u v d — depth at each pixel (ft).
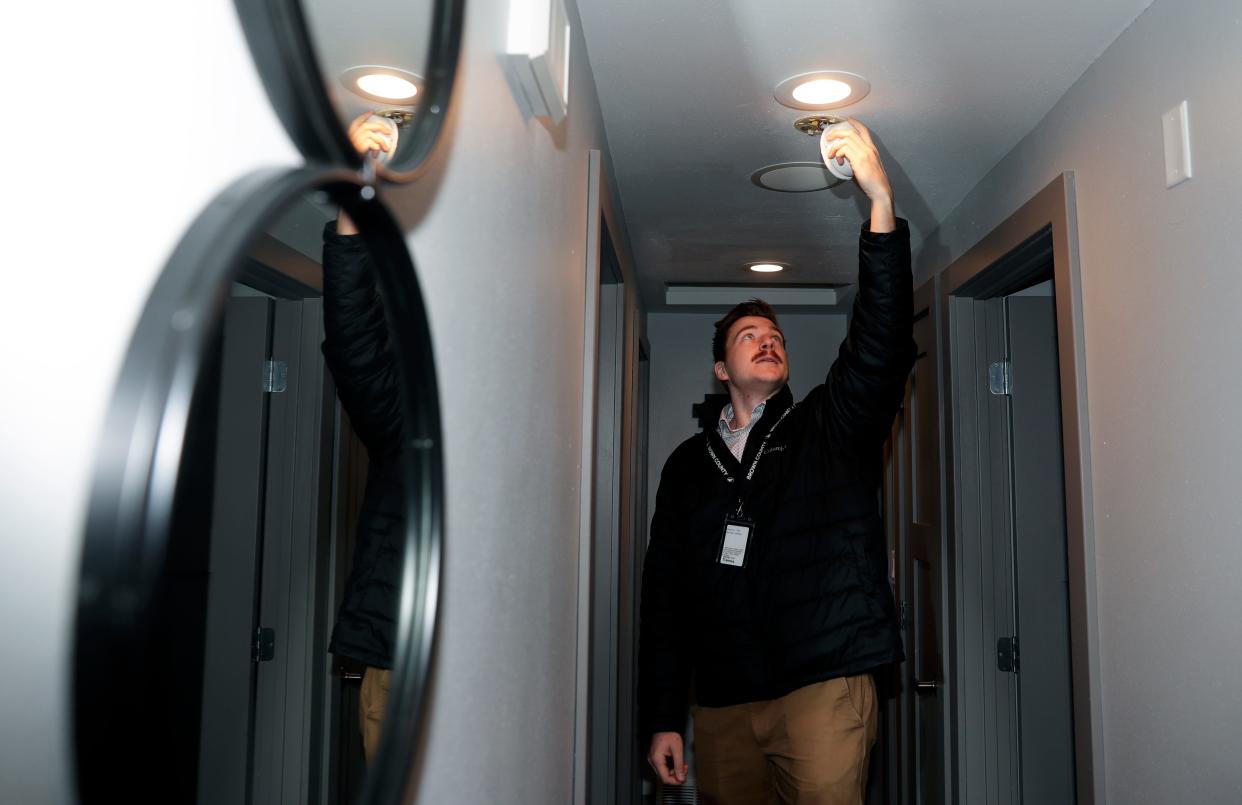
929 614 9.82
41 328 0.97
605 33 5.79
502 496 3.18
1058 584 8.71
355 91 1.74
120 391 0.98
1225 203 4.58
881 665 6.64
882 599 6.86
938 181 8.58
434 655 2.12
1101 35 5.77
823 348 15.33
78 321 1.02
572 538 5.35
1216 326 4.66
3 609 0.93
